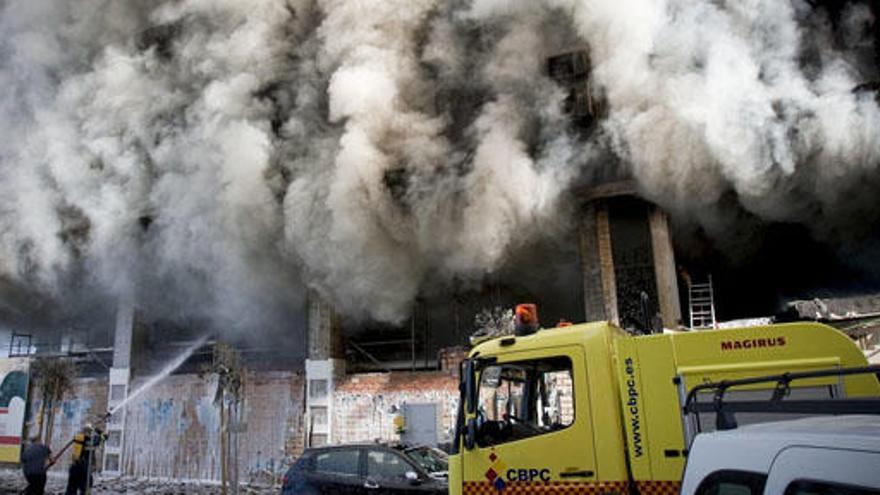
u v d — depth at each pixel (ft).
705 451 9.06
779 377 9.85
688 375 15.80
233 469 41.73
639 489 15.61
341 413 42.70
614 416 16.25
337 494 26.50
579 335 17.29
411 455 27.99
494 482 17.19
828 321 31.50
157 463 48.60
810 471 7.27
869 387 14.62
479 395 18.19
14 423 56.08
